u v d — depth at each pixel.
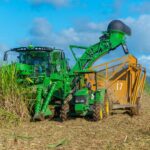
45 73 15.12
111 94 15.99
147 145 9.41
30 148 9.28
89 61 17.34
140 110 17.89
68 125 13.09
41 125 13.01
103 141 10.02
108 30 17.67
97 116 13.94
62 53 15.55
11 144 9.69
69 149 9.16
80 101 14.26
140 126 12.77
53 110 14.66
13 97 13.84
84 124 13.32
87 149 9.12
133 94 16.33
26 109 13.91
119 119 14.50
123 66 16.34
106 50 17.48
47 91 14.60
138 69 16.52
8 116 13.16
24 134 11.17
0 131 11.68
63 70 15.58
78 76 15.54
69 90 15.05
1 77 13.98
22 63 15.41
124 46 17.64
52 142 9.97
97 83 15.80
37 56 15.38
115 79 16.06
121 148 9.13
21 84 14.57
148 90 26.52
